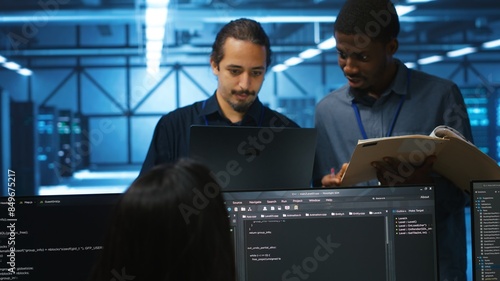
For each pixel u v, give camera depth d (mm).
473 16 9766
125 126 16406
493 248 1236
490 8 9664
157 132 1801
